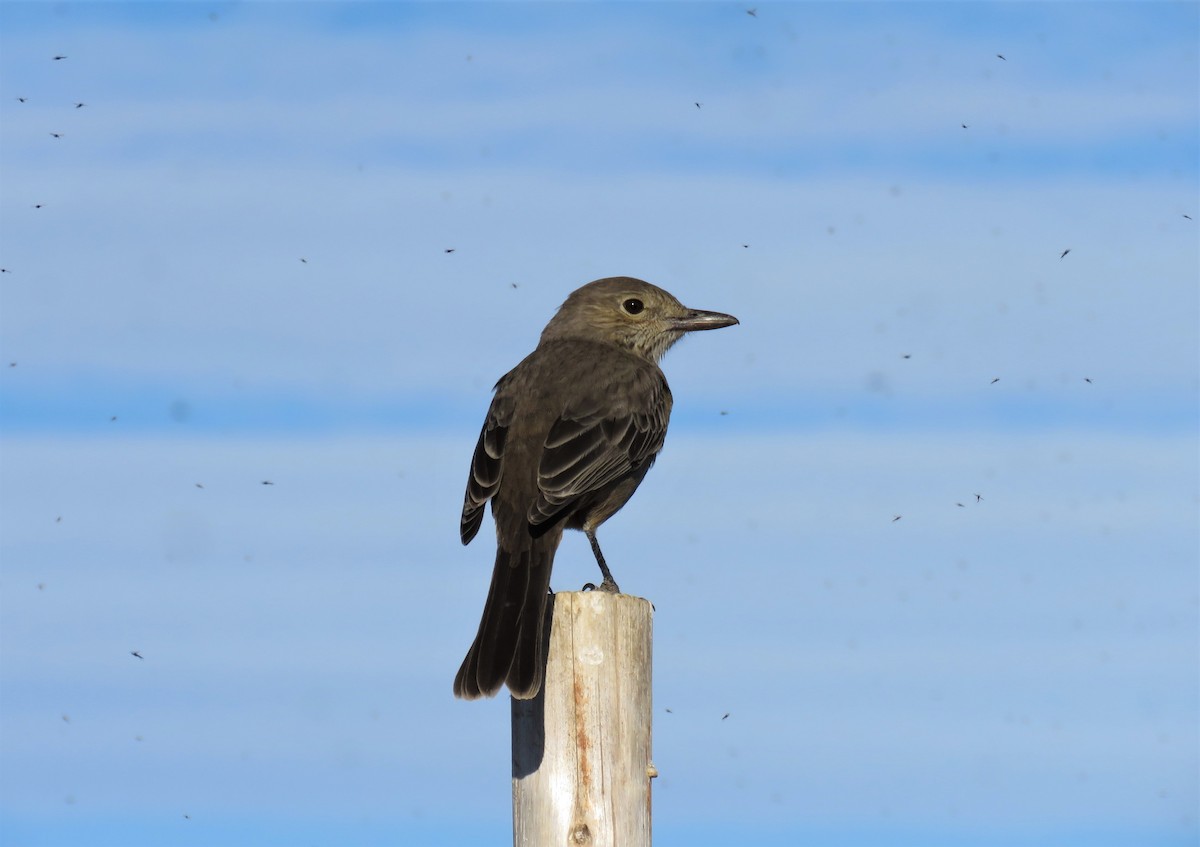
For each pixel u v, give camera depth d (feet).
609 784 32.63
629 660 33.30
